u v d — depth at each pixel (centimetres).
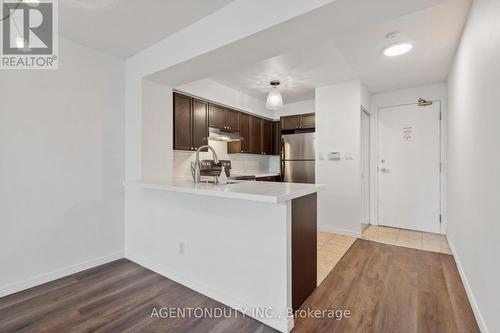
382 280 230
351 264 265
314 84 380
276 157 539
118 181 279
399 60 288
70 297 203
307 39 180
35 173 219
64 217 238
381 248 313
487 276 157
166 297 204
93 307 190
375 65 303
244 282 184
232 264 191
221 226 197
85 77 251
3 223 203
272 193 160
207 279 207
